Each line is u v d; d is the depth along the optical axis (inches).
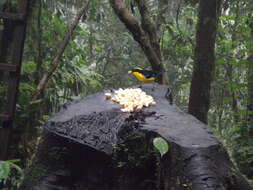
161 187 74.9
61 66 215.0
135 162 80.7
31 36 190.5
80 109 96.2
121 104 100.9
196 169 67.7
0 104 172.7
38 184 86.6
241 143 213.6
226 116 308.3
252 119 213.0
